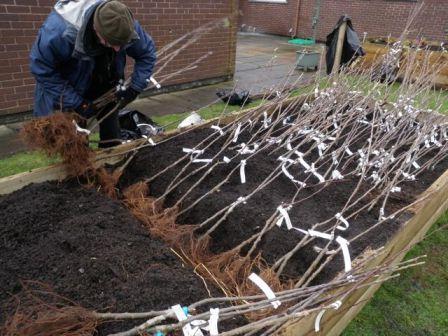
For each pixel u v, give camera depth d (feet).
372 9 35.68
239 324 4.65
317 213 7.16
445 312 7.29
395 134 10.32
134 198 7.38
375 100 12.18
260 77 24.18
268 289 4.63
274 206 7.19
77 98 7.77
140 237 5.96
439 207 9.07
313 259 5.95
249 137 10.24
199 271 5.74
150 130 11.15
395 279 8.02
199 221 7.13
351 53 20.38
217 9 20.68
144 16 17.76
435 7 31.09
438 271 8.30
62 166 7.48
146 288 4.87
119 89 8.57
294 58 31.22
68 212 6.50
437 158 9.95
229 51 22.27
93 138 12.84
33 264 5.28
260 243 6.40
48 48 7.07
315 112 10.77
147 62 8.60
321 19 40.45
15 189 6.99
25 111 15.34
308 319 4.73
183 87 20.89
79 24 6.86
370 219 6.98
